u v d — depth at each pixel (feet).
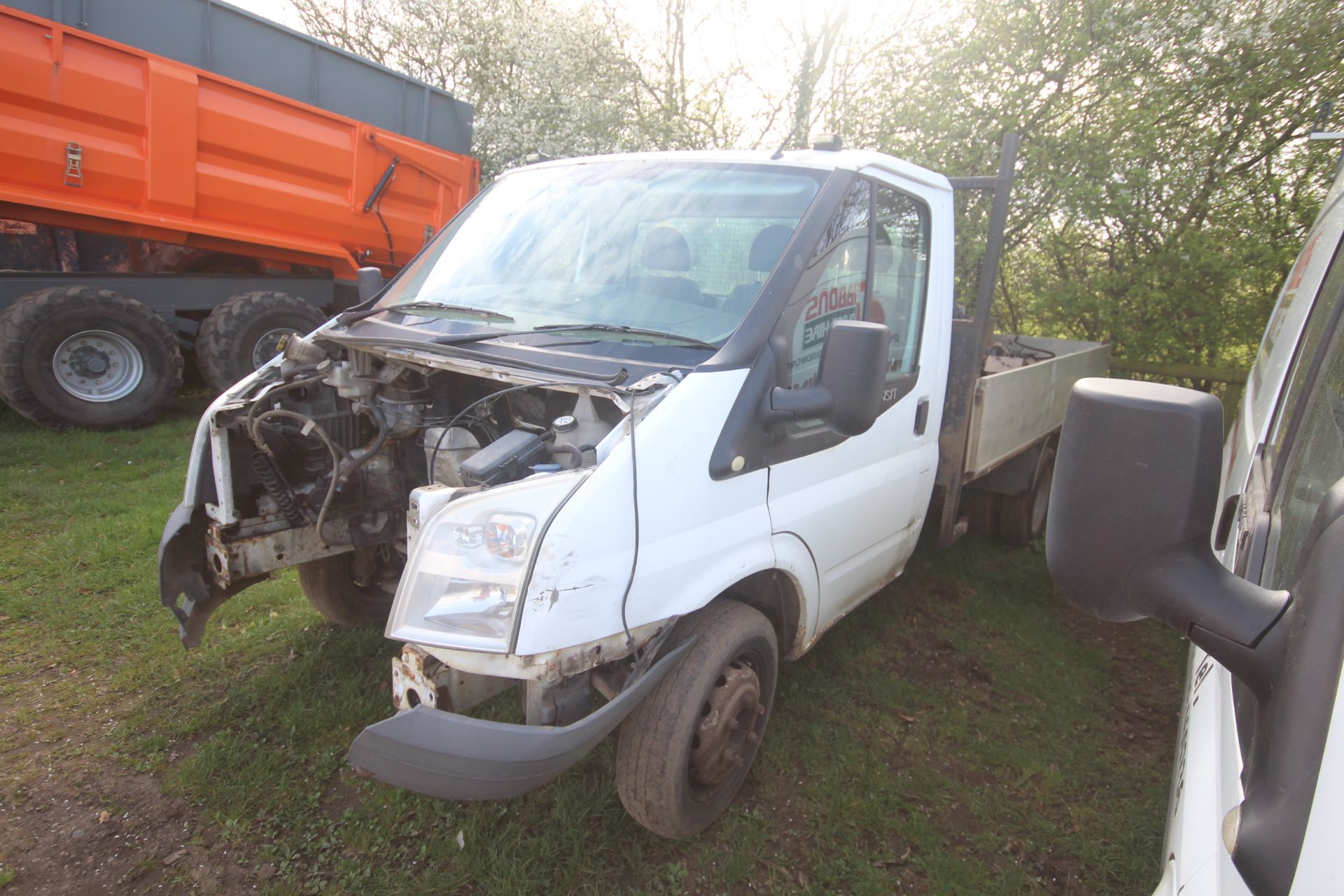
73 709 10.38
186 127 22.38
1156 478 3.61
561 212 10.93
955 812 9.76
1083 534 3.79
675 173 10.70
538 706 6.96
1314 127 22.38
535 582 6.54
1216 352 25.39
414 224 29.09
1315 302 8.27
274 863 8.25
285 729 10.14
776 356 8.44
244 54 24.57
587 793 9.14
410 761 6.51
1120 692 12.86
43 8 20.67
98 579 13.48
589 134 39.32
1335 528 3.34
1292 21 22.65
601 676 7.97
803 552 9.41
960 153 25.90
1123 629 15.01
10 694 10.59
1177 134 24.04
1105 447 3.73
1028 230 26.63
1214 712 4.81
